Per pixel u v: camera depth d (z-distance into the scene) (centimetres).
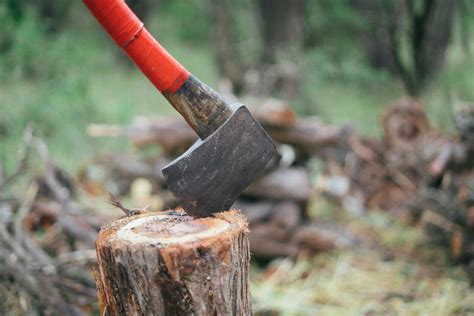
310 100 472
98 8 140
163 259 138
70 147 346
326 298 220
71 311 182
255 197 249
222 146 145
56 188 224
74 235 210
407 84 463
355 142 310
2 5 347
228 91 366
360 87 533
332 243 247
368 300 218
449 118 397
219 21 494
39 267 189
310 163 304
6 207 213
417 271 240
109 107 429
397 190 314
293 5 485
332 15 544
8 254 190
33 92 365
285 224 241
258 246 241
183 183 145
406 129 320
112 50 661
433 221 266
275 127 247
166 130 253
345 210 302
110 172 277
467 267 230
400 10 481
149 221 148
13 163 280
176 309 141
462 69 570
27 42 381
